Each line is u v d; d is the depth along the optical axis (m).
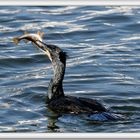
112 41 21.20
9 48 20.41
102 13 23.23
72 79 18.05
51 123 14.73
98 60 19.59
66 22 22.59
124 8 23.53
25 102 16.22
